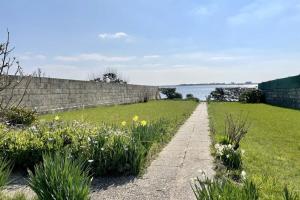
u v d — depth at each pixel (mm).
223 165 7012
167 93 49062
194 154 8375
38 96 17484
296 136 11469
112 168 6422
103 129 7840
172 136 11406
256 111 22875
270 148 9258
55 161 4492
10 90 15008
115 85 30812
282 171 6789
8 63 9883
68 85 21188
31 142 6906
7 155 6734
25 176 6375
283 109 24719
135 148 6656
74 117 16484
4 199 4727
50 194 4160
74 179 4242
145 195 5449
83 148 6617
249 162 7449
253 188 3998
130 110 22984
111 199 5297
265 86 36312
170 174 6582
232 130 8750
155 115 19094
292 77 26156
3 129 8266
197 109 26312
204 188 3975
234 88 41438
